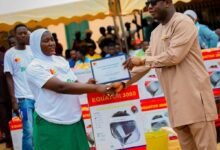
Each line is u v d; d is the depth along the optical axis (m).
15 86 8.45
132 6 10.80
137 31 15.59
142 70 6.11
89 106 6.30
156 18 5.84
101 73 6.07
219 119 8.62
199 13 15.88
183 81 5.73
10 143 10.92
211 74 8.36
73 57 13.07
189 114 5.70
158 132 6.46
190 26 5.67
